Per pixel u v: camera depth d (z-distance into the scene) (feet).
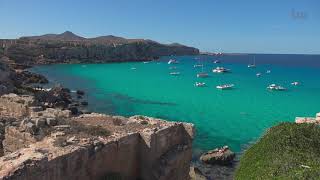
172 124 83.92
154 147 75.05
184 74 478.59
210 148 146.82
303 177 55.36
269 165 63.72
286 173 58.59
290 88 337.52
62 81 377.50
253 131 172.65
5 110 106.32
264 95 289.74
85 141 66.69
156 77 432.66
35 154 57.26
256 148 76.23
